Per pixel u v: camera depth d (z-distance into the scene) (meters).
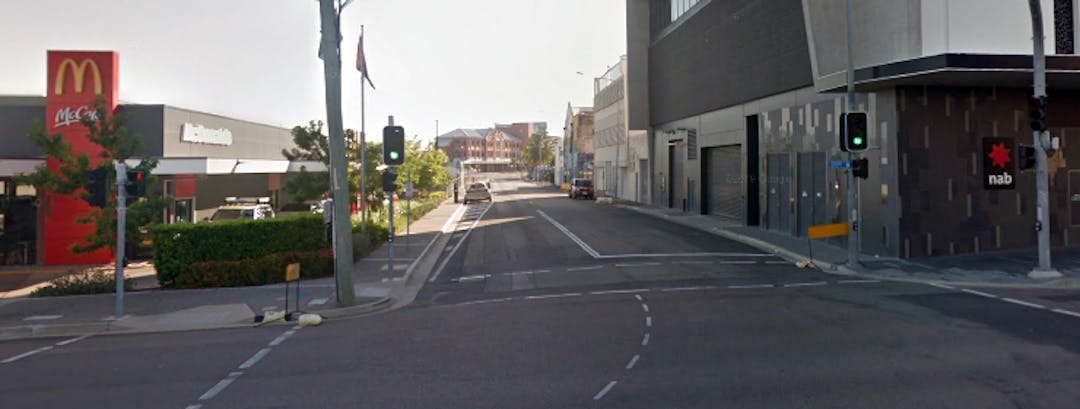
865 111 22.50
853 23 22.27
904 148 20.72
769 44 30.12
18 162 23.66
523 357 10.30
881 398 7.88
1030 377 8.57
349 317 14.91
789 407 7.65
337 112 15.84
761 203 31.83
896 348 10.20
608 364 9.73
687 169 43.81
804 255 22.38
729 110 36.19
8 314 15.17
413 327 13.12
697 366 9.47
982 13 18.84
